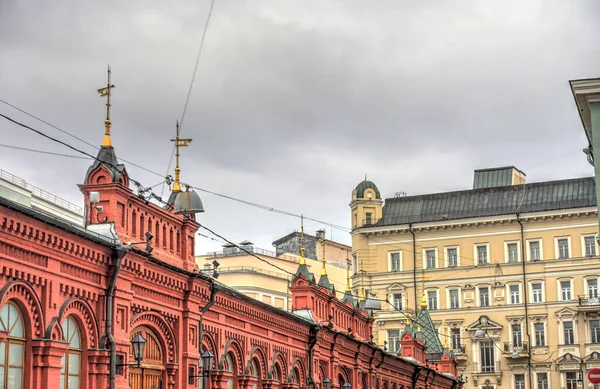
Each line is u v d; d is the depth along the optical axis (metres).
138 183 32.06
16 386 25.52
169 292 33.47
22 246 25.28
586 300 92.25
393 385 61.94
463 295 97.44
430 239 99.88
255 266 91.31
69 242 27.34
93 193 30.02
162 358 33.41
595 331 91.69
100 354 28.86
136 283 31.20
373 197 103.31
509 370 94.19
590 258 92.81
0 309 24.56
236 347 39.16
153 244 32.88
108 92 31.39
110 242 29.50
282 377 43.84
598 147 34.88
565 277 93.62
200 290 35.38
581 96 35.44
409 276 99.75
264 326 41.91
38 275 26.12
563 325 93.00
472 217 97.62
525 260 95.56
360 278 100.94
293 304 48.50
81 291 28.23
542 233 95.44
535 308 94.25
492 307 96.00
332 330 49.56
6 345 25.14
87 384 28.45
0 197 23.95
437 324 97.81
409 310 98.38
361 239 102.31
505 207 98.12
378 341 98.94
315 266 97.81
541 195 97.56
